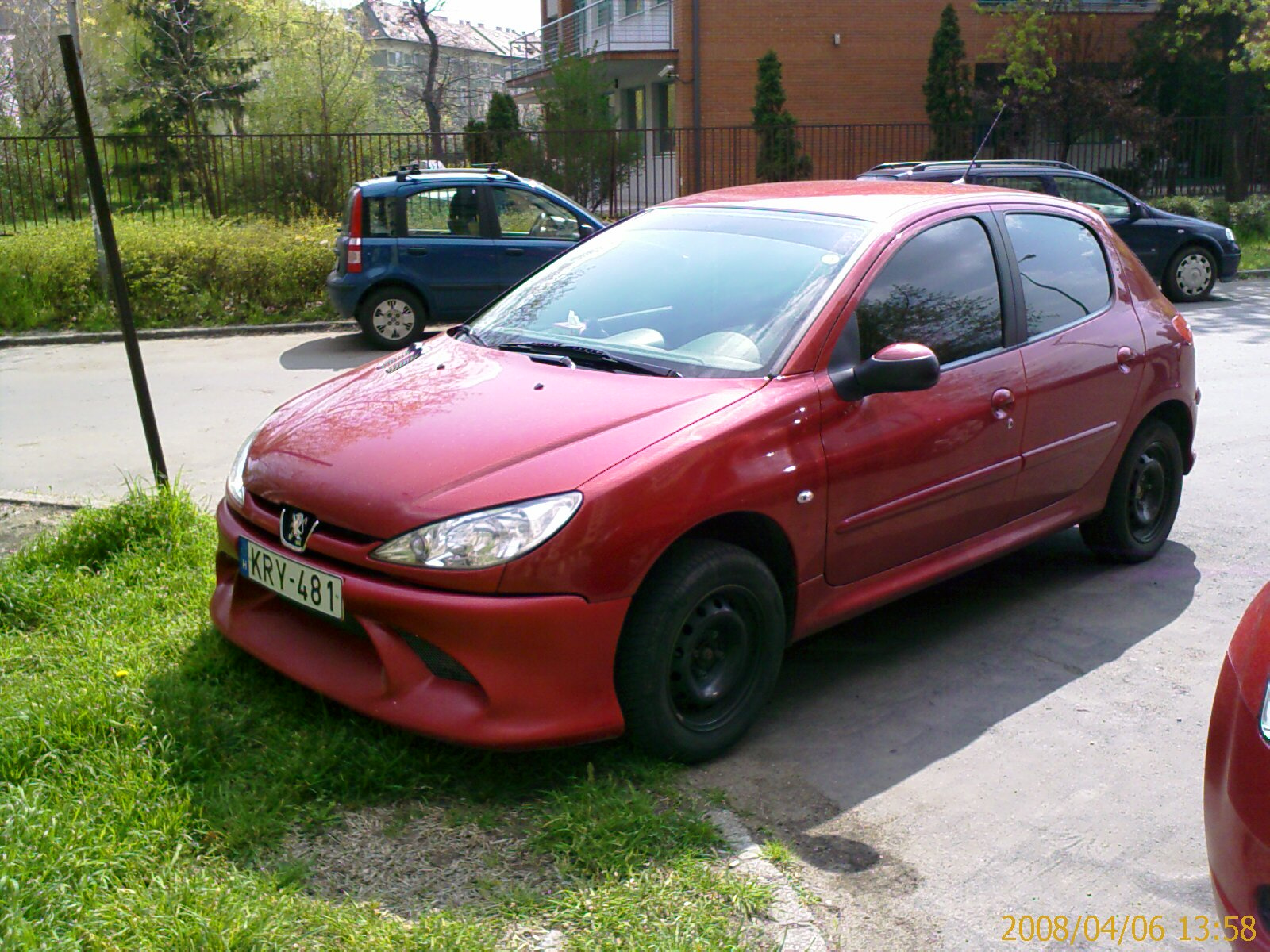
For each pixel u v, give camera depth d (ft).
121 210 54.44
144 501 16.69
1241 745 7.46
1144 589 16.43
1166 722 12.53
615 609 10.30
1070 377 15.03
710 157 88.12
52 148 51.49
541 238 38.78
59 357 36.35
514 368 12.67
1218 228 46.98
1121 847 10.24
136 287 42.01
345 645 11.19
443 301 37.88
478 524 10.08
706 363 12.35
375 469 10.91
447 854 9.65
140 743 10.54
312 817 9.99
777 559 12.02
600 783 10.55
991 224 14.88
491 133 62.44
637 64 92.22
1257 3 71.97
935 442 13.16
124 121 104.12
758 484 11.24
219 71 101.91
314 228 47.11
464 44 226.38
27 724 10.73
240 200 55.42
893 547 13.09
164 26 99.40
